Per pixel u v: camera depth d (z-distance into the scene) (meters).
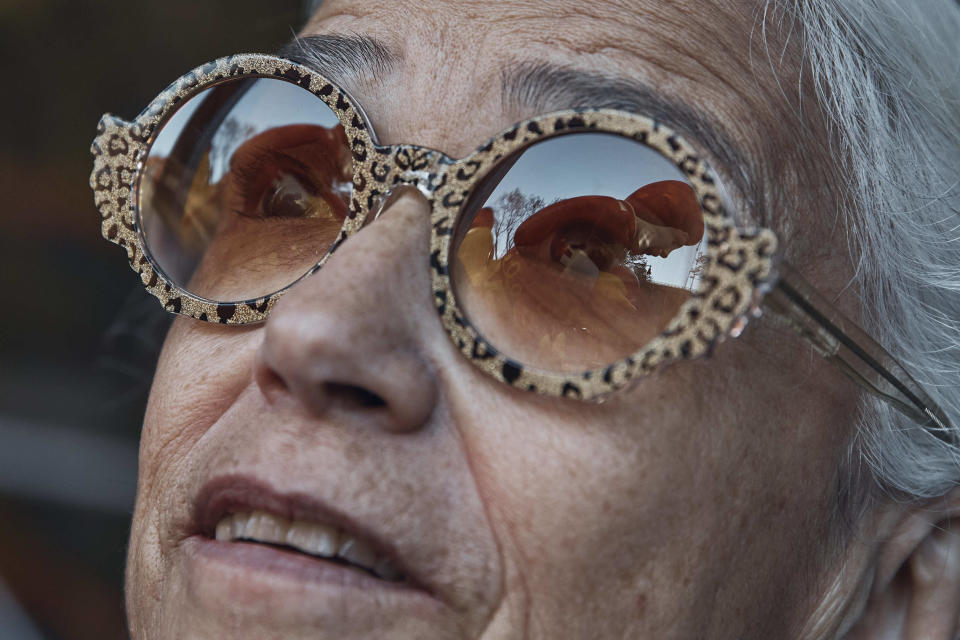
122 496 1.05
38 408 1.09
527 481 0.40
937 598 0.47
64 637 0.95
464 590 0.40
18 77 1.25
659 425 0.41
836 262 0.44
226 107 0.44
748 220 0.42
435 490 0.40
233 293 0.43
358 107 0.42
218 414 0.43
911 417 0.45
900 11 0.46
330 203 0.43
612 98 0.42
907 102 0.46
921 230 0.46
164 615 0.41
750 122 0.43
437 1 0.43
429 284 0.41
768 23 0.43
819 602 0.45
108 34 1.27
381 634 0.39
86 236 1.23
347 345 0.39
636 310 0.40
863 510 0.46
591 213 0.40
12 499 1.01
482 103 0.42
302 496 0.39
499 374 0.40
